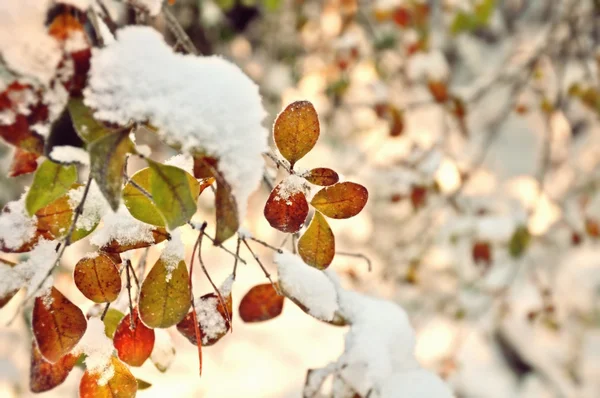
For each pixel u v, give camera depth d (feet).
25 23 1.33
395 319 1.85
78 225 1.46
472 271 5.08
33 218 1.46
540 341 6.22
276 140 1.51
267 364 6.36
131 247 1.48
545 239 5.08
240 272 5.62
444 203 4.39
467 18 4.00
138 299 1.51
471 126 5.79
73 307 1.45
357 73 4.99
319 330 7.06
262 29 6.68
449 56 7.34
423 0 4.42
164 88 1.37
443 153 4.11
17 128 1.33
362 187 1.55
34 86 1.33
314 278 1.67
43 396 4.61
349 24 5.03
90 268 1.48
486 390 6.03
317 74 5.29
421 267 5.07
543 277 5.95
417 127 4.94
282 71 6.63
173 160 1.50
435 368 4.83
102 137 1.33
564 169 5.28
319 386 1.76
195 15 6.15
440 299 5.24
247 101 1.40
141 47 1.37
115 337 1.50
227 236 1.37
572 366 6.11
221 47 6.61
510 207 4.35
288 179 1.51
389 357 1.79
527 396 6.09
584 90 4.16
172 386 5.30
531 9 6.45
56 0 1.34
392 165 4.05
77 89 1.35
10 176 1.47
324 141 5.68
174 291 1.46
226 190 1.37
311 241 1.57
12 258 2.03
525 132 7.51
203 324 1.52
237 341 6.59
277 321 7.07
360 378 1.76
